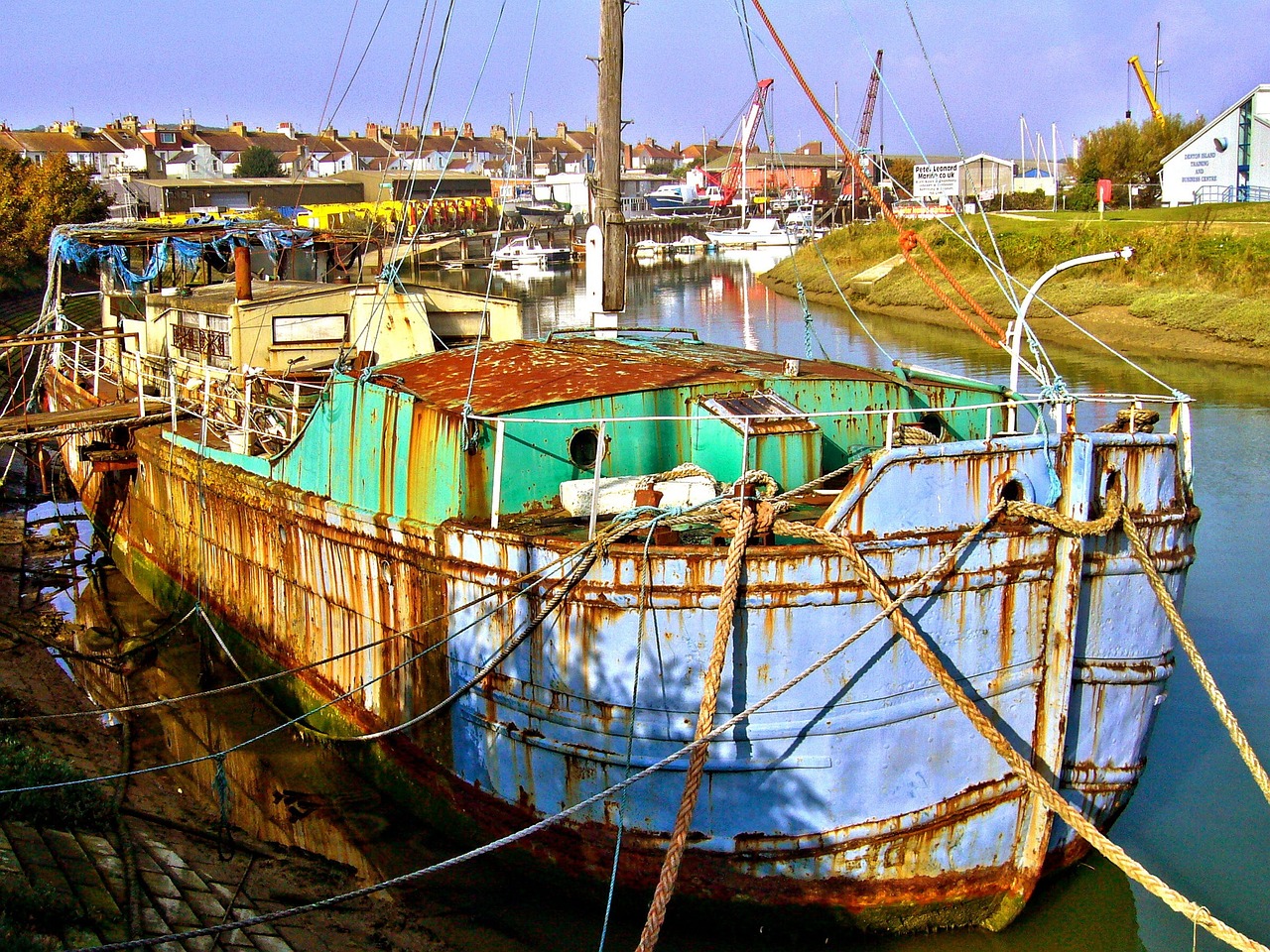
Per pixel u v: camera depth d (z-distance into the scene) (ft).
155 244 70.33
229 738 48.62
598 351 45.27
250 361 56.34
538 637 34.45
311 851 39.81
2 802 34.42
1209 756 45.37
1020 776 31.01
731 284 228.43
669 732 32.78
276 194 266.16
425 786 40.04
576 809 31.96
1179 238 144.36
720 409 38.58
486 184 310.45
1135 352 123.65
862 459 31.45
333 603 44.09
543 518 37.24
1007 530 32.58
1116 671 35.01
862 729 32.48
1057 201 257.55
